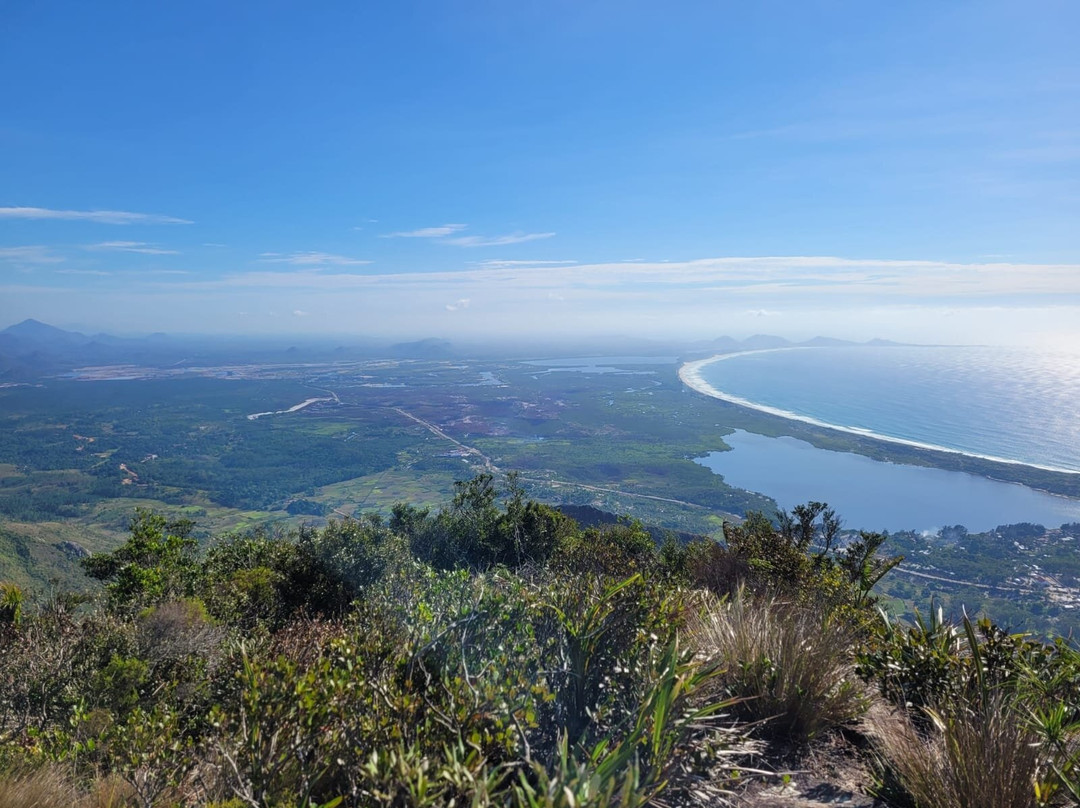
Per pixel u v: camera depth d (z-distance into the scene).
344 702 1.97
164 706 3.73
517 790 1.50
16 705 3.94
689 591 3.38
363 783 1.74
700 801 1.84
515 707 1.98
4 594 5.54
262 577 7.31
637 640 2.27
